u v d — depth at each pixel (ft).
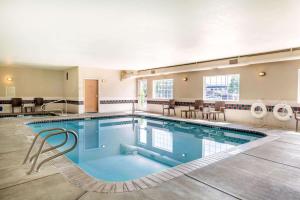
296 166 10.30
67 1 9.76
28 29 13.99
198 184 8.26
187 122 26.96
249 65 24.89
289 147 13.80
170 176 9.04
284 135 17.62
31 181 8.39
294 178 8.89
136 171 12.99
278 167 10.16
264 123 23.72
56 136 22.13
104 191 7.63
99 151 17.71
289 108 20.97
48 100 37.37
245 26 13.29
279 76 22.43
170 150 17.93
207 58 25.55
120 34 15.19
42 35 15.46
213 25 13.10
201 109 29.37
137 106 41.34
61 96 38.81
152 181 8.53
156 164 14.38
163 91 36.65
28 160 10.80
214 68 26.96
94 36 15.71
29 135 16.58
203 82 30.04
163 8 10.52
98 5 10.19
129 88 40.16
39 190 7.65
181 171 9.61
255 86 24.44
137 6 10.29
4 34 15.20
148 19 12.07
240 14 11.25
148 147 18.95
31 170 9.15
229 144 19.48
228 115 27.17
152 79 38.29
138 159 15.47
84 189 7.77
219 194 7.46
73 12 11.08
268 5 10.08
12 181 8.38
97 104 35.91
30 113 32.37
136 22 12.60
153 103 38.24
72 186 8.00
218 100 28.58
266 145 14.32
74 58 25.79
